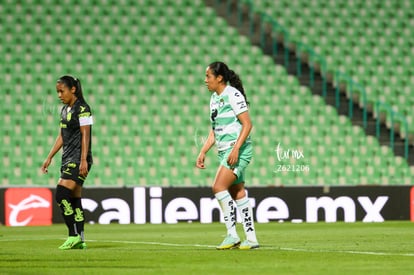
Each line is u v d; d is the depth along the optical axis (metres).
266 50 89.25
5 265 26.41
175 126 78.88
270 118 80.44
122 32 86.88
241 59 86.12
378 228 53.78
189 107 80.69
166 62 84.69
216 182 31.61
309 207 64.25
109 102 80.06
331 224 59.94
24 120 78.06
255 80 84.06
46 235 47.78
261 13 91.00
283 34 90.31
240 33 90.12
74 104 33.78
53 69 82.81
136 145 76.62
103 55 84.56
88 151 33.66
